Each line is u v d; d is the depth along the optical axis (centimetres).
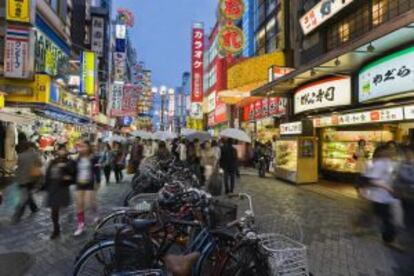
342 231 756
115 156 1554
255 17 3550
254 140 2791
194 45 4984
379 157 632
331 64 1275
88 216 874
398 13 1315
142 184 923
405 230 394
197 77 4997
